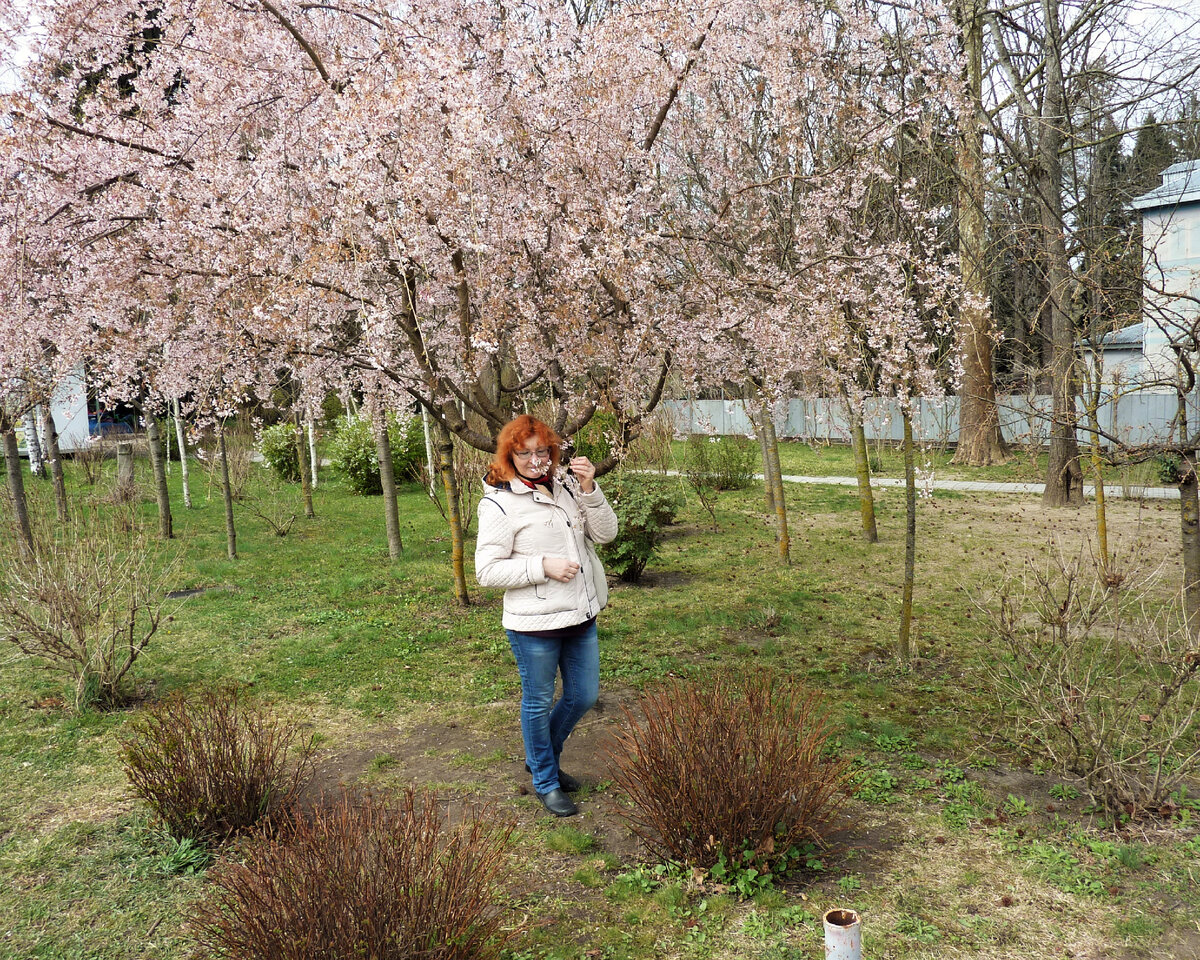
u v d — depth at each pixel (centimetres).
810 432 1417
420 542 1055
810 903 273
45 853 319
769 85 442
